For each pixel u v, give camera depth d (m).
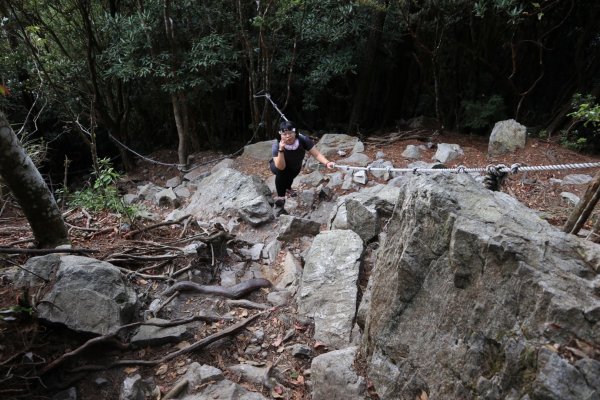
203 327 3.87
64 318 3.43
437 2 7.84
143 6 8.33
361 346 3.31
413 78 10.45
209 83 8.51
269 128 9.38
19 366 3.19
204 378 3.30
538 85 9.48
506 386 2.16
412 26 8.85
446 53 9.20
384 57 9.91
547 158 7.06
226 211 6.10
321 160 5.55
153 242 4.76
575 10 8.50
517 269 2.21
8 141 3.61
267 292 4.45
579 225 3.33
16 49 8.38
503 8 6.97
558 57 9.23
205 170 8.60
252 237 5.59
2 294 3.63
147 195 7.72
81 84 9.16
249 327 3.93
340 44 8.88
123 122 9.99
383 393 2.93
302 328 3.93
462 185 2.84
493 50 9.09
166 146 10.94
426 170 4.81
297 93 9.96
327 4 8.09
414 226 2.75
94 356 3.46
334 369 3.21
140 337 3.60
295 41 8.12
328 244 4.48
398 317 2.87
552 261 2.22
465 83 9.55
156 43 8.27
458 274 2.46
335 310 3.90
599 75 8.73
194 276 4.41
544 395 1.95
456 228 2.46
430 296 2.68
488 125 9.02
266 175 7.59
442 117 9.40
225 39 8.27
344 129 10.38
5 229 5.17
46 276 3.72
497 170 4.02
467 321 2.42
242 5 8.16
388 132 9.76
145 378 3.38
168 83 8.06
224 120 10.10
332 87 10.32
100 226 5.36
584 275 2.19
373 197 4.99
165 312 3.96
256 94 8.81
